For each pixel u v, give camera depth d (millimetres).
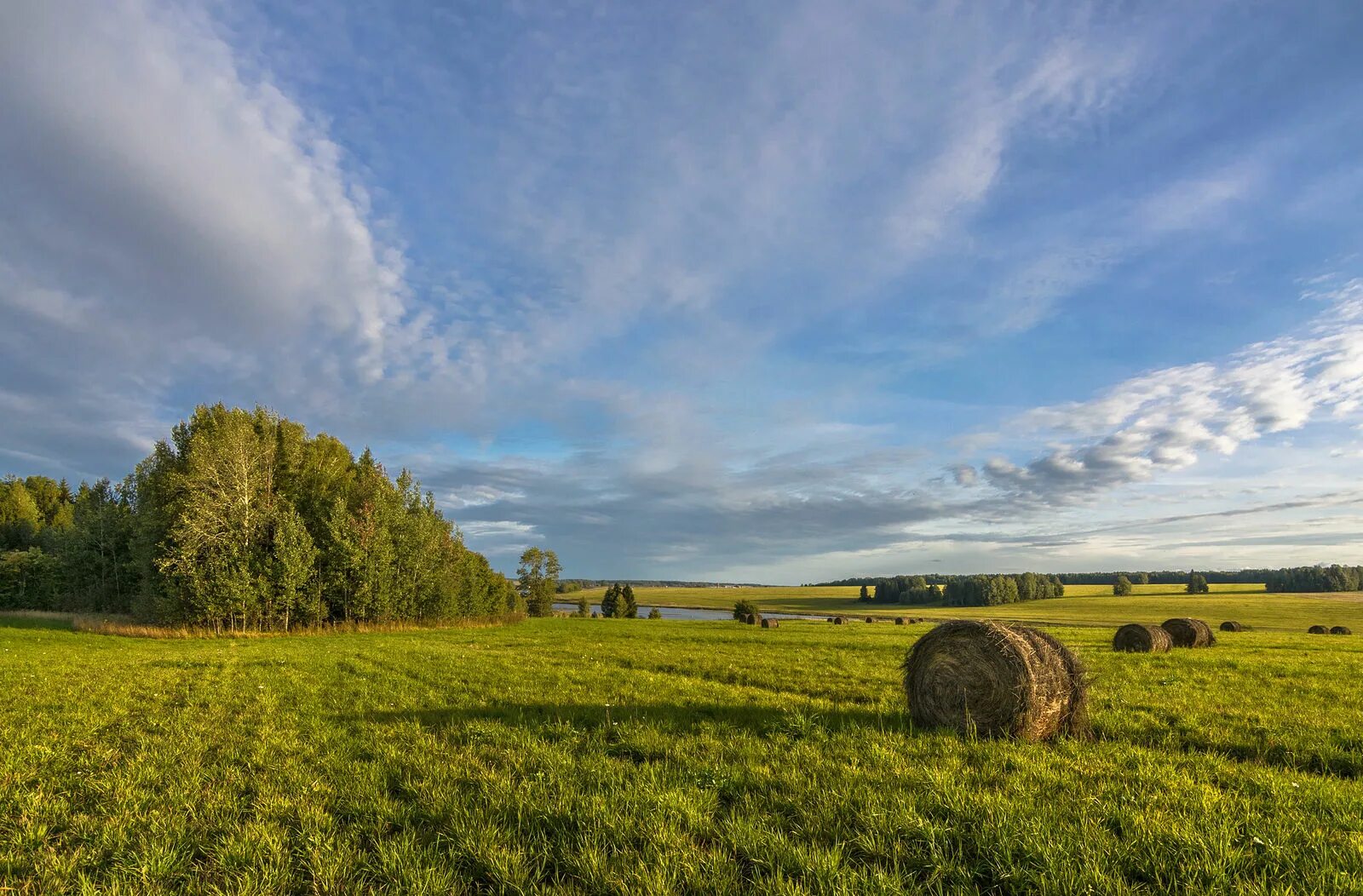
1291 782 8008
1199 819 6547
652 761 9453
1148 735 11172
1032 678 10703
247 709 14008
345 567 52531
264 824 7008
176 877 5988
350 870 5977
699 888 5332
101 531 65438
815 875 5461
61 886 5852
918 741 10289
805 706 13742
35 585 67562
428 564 62875
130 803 7871
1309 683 17266
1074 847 5859
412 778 8617
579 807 7176
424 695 15711
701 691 16219
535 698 14938
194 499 47188
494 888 5566
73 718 13336
